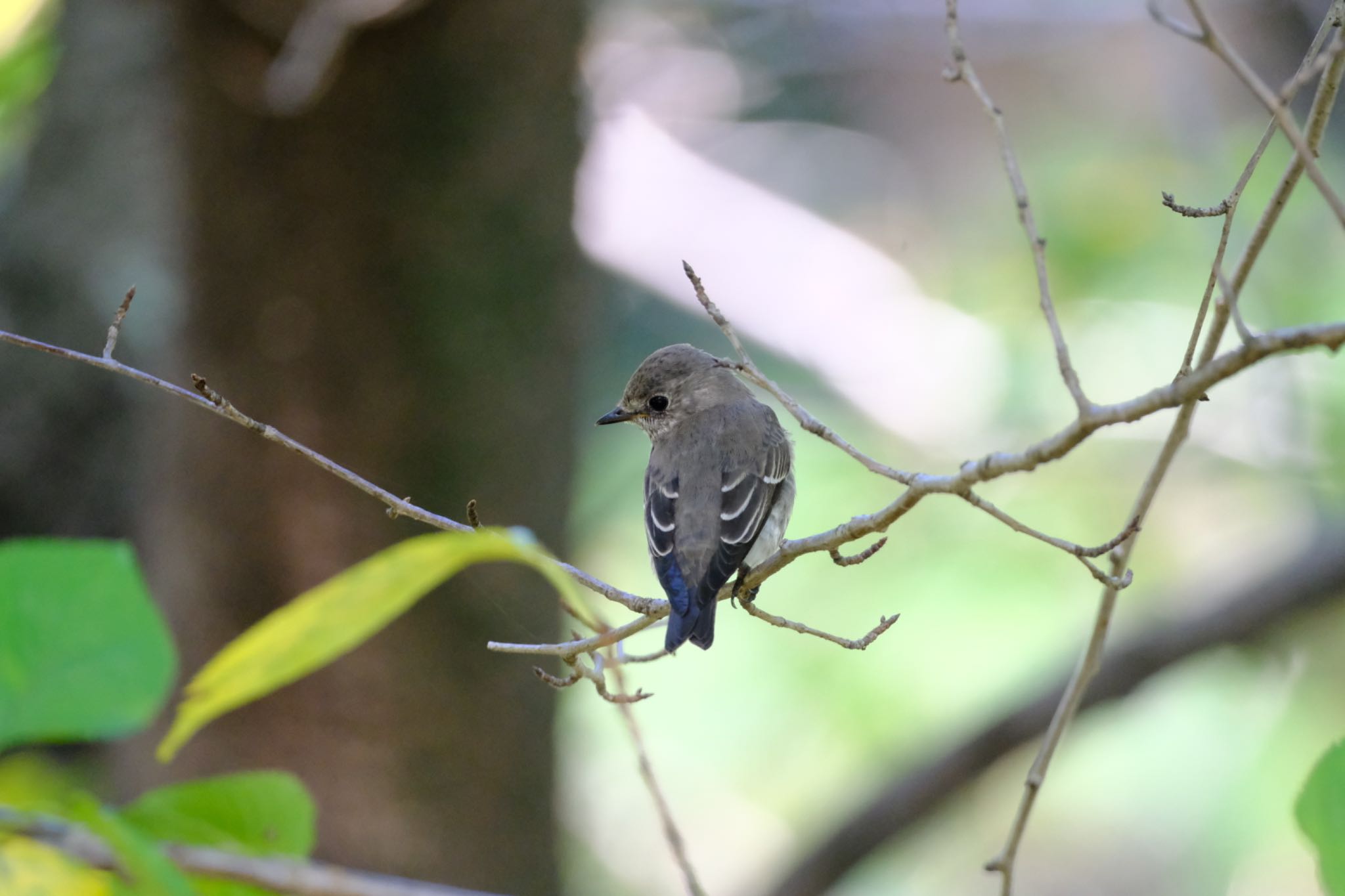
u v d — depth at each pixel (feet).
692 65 62.13
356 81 30.12
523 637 33.42
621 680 18.29
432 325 31.86
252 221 30.81
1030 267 52.49
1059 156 61.16
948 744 39.88
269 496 32.01
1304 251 48.32
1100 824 51.70
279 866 13.85
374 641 32.01
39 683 12.14
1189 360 15.20
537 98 31.89
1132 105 67.00
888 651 48.83
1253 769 47.93
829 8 59.57
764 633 51.47
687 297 57.77
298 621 11.81
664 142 62.03
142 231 42.47
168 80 30.63
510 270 32.45
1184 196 52.24
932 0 60.34
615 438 53.57
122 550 12.58
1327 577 39.88
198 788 14.06
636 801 54.03
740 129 70.85
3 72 25.80
